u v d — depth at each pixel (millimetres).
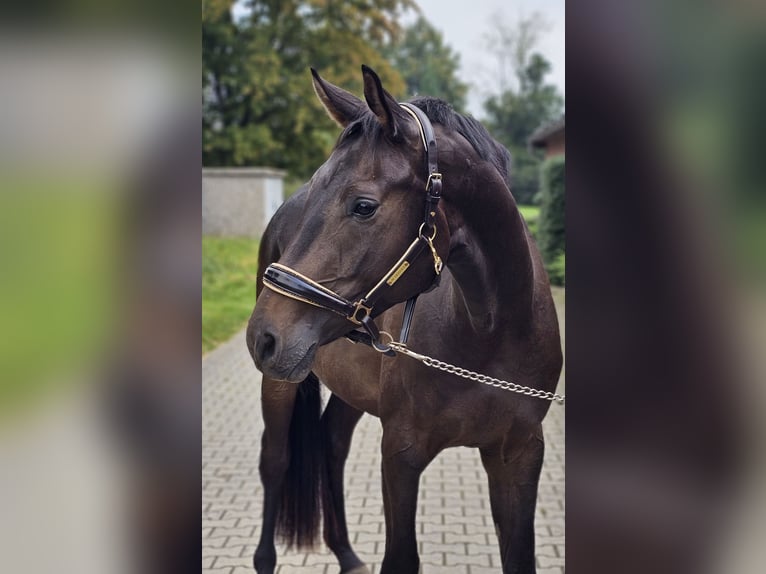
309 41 19438
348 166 1835
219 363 7629
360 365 2623
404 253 1853
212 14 17984
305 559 3420
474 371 2176
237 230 17297
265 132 19000
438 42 45000
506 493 2371
